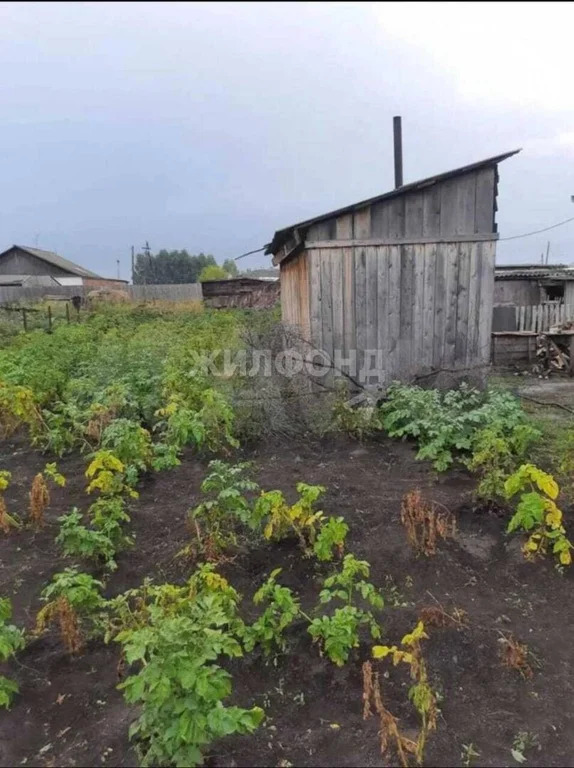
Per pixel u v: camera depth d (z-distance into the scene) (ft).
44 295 92.73
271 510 11.50
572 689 8.38
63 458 18.99
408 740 6.93
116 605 9.06
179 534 13.08
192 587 9.16
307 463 18.02
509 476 13.51
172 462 16.33
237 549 12.07
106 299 86.07
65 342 34.81
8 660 9.01
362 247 23.49
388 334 24.12
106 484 13.08
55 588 9.06
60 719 7.95
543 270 62.18
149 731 6.78
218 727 6.12
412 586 10.93
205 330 38.75
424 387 23.88
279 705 8.12
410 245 23.57
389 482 16.12
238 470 13.12
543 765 7.07
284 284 33.50
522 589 10.89
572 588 10.86
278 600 8.82
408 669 8.68
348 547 12.17
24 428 22.29
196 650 6.78
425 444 18.28
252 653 8.95
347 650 8.89
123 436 16.22
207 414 18.08
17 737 7.64
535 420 21.90
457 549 12.09
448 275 23.95
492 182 23.40
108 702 8.20
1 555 12.59
